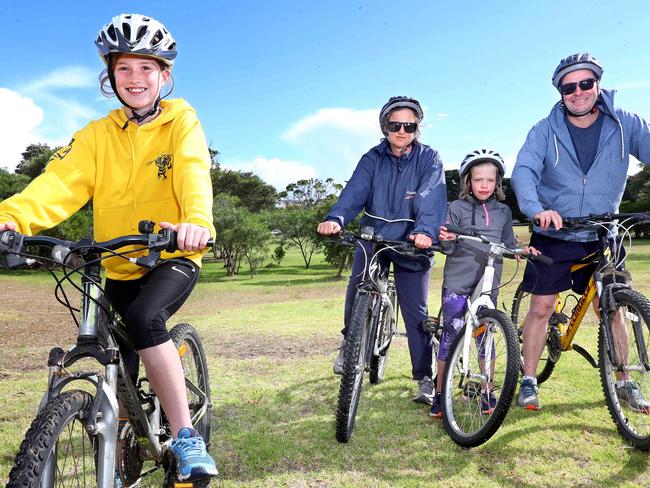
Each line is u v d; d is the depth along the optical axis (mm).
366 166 3625
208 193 2041
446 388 3279
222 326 7344
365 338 3283
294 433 3287
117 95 2209
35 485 1429
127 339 1987
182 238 1645
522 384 3590
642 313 2740
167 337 1908
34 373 5004
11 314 10102
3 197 34375
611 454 2898
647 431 2988
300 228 28109
